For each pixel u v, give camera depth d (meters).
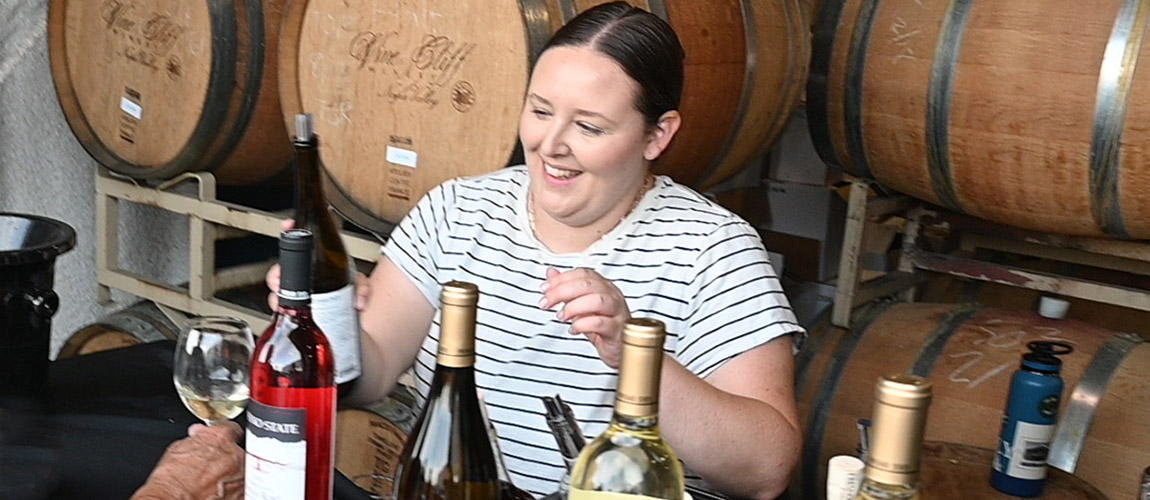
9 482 1.05
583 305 1.00
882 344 2.24
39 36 2.68
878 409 0.58
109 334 2.50
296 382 0.88
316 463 0.89
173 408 1.35
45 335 1.33
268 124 2.41
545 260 1.43
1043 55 1.93
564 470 1.38
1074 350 2.03
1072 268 2.54
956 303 2.39
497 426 1.42
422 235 1.52
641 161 1.38
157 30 2.38
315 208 1.31
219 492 0.96
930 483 1.70
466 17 1.95
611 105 1.28
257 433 0.87
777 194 3.06
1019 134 1.98
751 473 1.24
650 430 0.73
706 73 2.10
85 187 2.87
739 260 1.38
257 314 2.42
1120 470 1.88
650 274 1.40
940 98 2.08
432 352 1.49
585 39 1.29
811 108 2.41
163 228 3.02
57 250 1.33
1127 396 1.92
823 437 2.23
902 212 2.49
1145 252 2.15
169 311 2.60
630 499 0.71
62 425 1.26
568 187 1.35
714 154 2.28
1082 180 1.93
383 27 2.05
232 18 2.27
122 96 2.48
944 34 2.07
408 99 2.04
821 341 2.32
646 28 1.29
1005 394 2.01
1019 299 2.51
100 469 1.15
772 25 2.33
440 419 0.88
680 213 1.42
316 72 2.15
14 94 2.66
